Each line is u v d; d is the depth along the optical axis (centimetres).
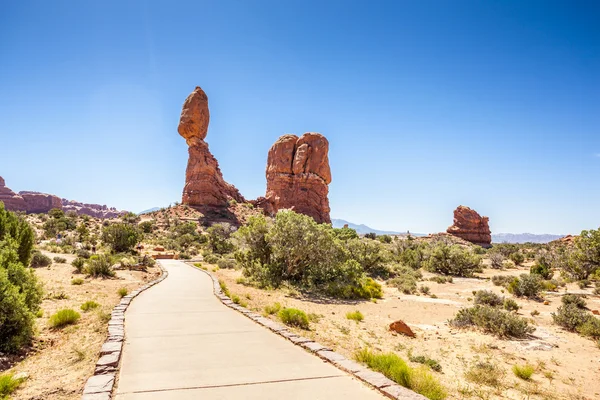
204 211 8200
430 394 565
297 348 693
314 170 9675
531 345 1137
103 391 457
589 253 2688
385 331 1243
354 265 2444
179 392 471
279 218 2502
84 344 733
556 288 2388
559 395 732
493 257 4103
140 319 952
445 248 3534
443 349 1062
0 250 935
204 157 8762
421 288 2405
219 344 711
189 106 8819
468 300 2066
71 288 1546
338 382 521
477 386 744
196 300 1312
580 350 1102
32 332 759
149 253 4041
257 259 2502
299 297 1956
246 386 496
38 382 538
